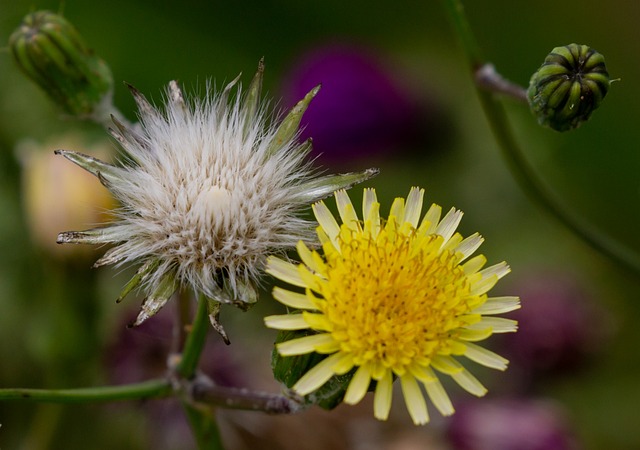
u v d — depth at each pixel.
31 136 0.27
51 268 0.24
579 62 0.22
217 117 0.21
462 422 0.25
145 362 0.25
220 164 0.21
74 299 0.24
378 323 0.20
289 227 0.21
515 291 0.27
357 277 0.20
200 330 0.22
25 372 0.26
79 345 0.25
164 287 0.21
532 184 0.24
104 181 0.21
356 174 0.21
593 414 0.27
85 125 0.27
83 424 0.25
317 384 0.20
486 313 0.20
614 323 0.27
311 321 0.20
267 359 0.25
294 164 0.21
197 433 0.22
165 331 0.25
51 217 0.24
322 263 0.20
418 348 0.20
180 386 0.22
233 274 0.21
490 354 0.20
